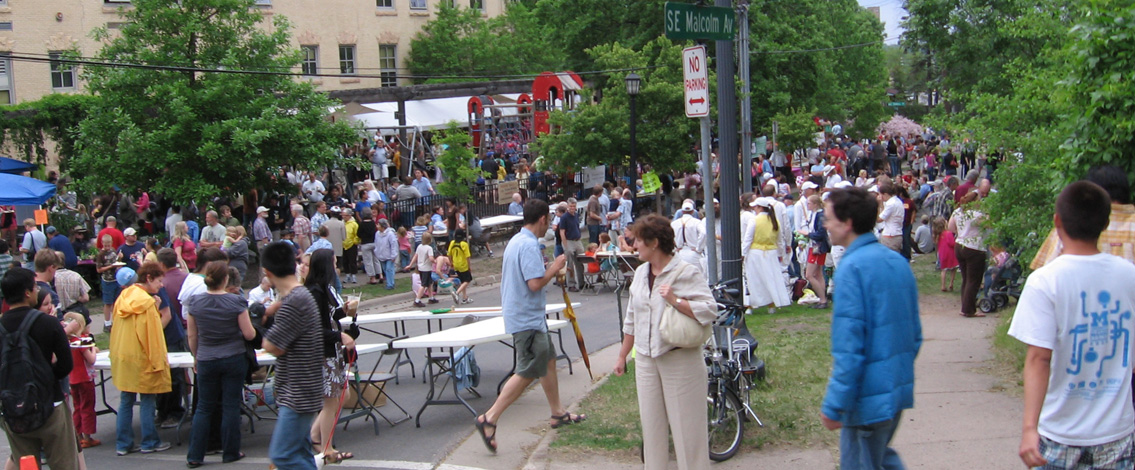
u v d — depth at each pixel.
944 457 6.20
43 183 19.92
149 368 7.87
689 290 5.53
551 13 39.12
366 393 8.76
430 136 32.12
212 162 19.78
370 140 27.80
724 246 8.62
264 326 7.59
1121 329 3.88
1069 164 7.18
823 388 8.13
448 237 21.19
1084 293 3.84
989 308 11.73
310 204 22.47
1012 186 8.77
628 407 8.11
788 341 10.45
